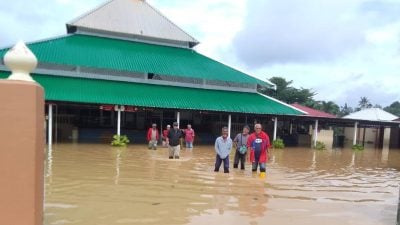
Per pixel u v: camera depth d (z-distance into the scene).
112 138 26.78
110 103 24.30
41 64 26.95
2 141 3.78
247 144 14.03
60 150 19.84
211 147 26.53
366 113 47.31
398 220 6.47
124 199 8.89
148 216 7.49
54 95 23.58
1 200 3.77
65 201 8.41
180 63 32.03
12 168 3.80
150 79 30.08
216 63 34.22
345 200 10.09
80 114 31.78
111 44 32.09
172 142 18.12
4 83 3.78
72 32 34.38
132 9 36.53
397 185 13.41
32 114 3.85
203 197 9.53
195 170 14.40
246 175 13.56
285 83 71.88
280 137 35.25
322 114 47.00
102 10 34.69
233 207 8.60
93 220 6.98
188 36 36.50
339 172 16.50
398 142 39.72
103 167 14.26
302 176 14.44
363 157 25.36
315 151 28.58
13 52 4.01
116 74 29.11
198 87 31.72
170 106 26.28
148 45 34.47
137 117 33.94
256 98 32.47
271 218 7.80
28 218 3.83
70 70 27.77
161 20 36.97
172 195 9.61
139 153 20.28
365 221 7.91
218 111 27.58
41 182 4.13
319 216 8.16
